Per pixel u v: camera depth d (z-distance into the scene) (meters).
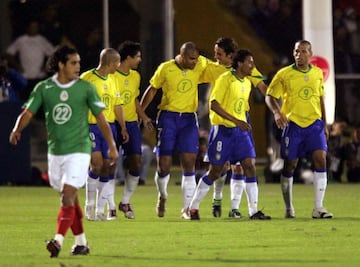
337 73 72.31
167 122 44.78
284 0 73.69
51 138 32.09
